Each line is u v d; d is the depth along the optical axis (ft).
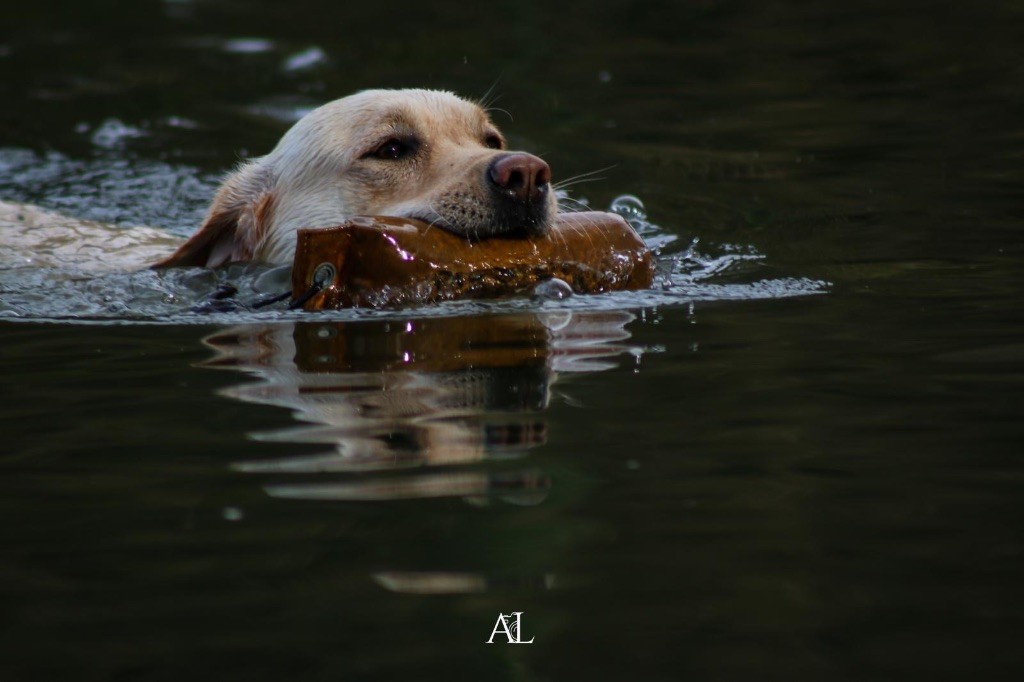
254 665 14.62
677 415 22.82
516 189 30.73
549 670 14.44
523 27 80.07
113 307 32.45
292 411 23.29
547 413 22.95
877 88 62.34
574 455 20.90
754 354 26.68
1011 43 69.46
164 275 36.09
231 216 37.63
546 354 26.78
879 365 25.66
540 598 16.19
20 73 70.90
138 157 55.21
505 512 18.72
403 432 22.00
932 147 50.78
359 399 23.86
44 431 22.66
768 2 84.79
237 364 26.58
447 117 35.81
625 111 60.70
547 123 58.75
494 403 23.54
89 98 65.46
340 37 78.13
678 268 36.09
